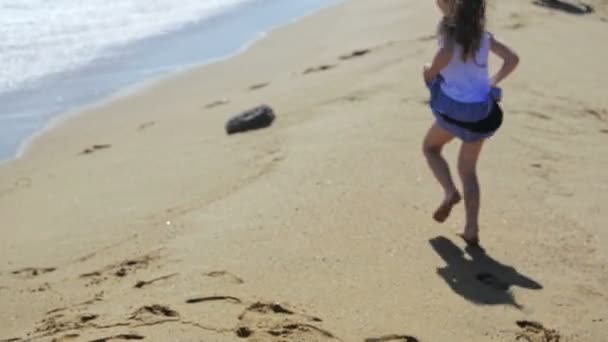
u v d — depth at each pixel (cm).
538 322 575
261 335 538
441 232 658
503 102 902
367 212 671
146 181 796
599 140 846
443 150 768
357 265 612
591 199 728
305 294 579
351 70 1023
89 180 822
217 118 941
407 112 851
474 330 562
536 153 799
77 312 588
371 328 553
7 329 591
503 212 692
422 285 598
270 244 632
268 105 930
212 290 582
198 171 796
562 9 1327
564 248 655
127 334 543
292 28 1369
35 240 713
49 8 1394
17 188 829
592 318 586
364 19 1359
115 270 639
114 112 1013
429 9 1345
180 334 539
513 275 619
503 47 627
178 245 650
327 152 766
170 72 1147
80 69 1135
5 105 1023
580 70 1034
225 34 1348
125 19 1391
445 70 627
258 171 762
